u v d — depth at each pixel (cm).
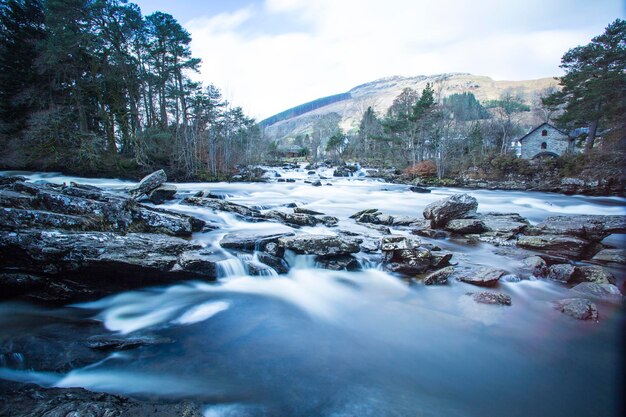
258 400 469
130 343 593
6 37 3541
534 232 1377
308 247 1027
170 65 4350
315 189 3353
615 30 3575
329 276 976
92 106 3694
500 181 4062
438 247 1152
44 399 417
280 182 3966
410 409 461
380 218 1655
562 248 1166
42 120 3095
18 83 3538
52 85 3466
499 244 1302
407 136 6569
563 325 706
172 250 912
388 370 557
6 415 375
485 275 934
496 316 742
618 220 1304
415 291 885
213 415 435
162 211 1199
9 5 3550
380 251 1101
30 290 738
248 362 566
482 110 10988
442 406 471
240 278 927
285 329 694
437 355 606
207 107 4741
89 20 3316
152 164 3728
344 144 9956
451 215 1515
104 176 3372
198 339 638
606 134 3002
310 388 501
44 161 3253
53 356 537
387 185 4003
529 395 499
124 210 1010
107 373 520
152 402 454
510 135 6300
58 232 770
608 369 560
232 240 1059
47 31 3609
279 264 986
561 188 3303
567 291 887
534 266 1008
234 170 4578
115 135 3778
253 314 759
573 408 471
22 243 713
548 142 5784
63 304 746
